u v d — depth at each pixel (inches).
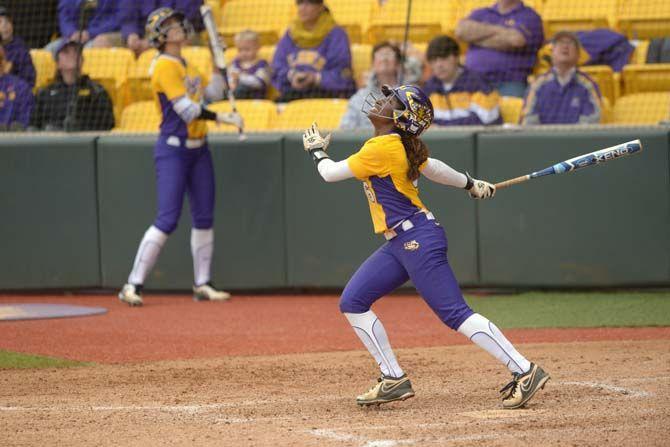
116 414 752.3
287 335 1137.4
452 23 1614.2
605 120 1422.2
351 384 863.7
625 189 1339.8
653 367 894.4
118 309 1346.0
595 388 807.7
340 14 1696.6
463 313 735.1
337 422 712.4
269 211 1433.3
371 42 1656.0
